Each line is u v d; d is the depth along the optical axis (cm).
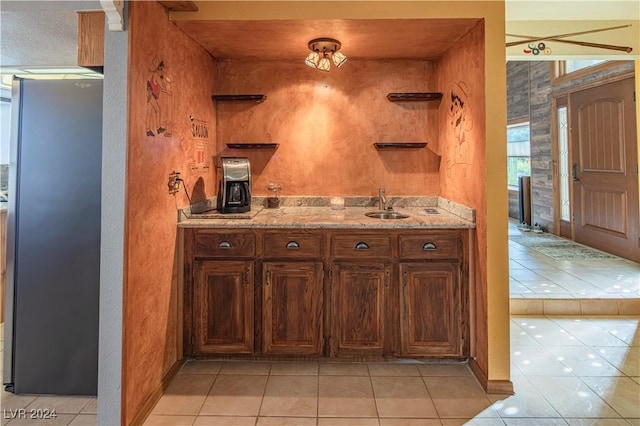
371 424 179
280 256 233
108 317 169
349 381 216
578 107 484
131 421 173
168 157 212
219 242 232
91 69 195
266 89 300
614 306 310
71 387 201
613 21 320
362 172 302
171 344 219
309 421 181
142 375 183
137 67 172
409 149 300
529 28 324
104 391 168
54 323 200
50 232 199
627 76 408
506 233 205
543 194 571
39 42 216
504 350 205
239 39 243
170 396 202
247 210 270
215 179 295
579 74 478
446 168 278
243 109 300
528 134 659
